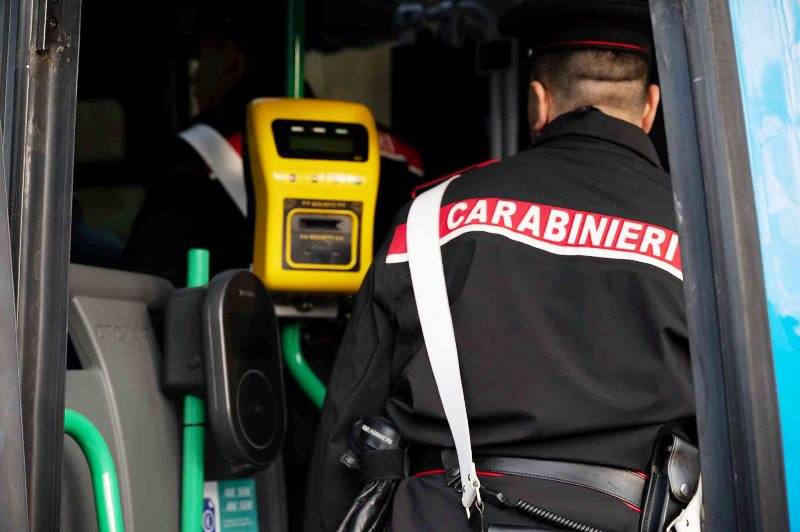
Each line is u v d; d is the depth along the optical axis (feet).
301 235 9.88
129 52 15.55
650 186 6.79
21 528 4.73
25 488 4.81
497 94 14.11
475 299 6.42
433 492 6.30
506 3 15.07
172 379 8.33
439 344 6.36
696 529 6.03
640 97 7.46
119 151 15.84
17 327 5.22
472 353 6.35
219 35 12.21
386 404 6.82
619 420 6.13
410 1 15.24
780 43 5.03
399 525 6.28
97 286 8.23
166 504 8.26
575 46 7.37
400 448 6.56
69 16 5.47
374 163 10.10
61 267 5.35
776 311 4.74
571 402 6.15
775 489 4.61
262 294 8.70
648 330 6.24
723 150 4.75
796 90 5.00
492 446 6.25
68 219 5.37
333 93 15.30
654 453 6.13
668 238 6.49
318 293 10.10
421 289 6.53
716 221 4.73
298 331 10.62
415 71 14.85
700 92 4.80
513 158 7.06
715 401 4.72
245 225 10.75
